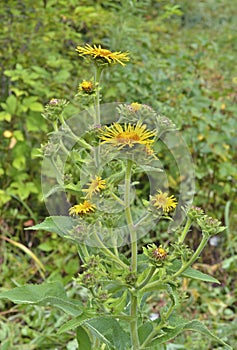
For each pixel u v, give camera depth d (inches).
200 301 133.7
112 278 57.3
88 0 175.9
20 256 141.8
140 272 65.6
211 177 164.2
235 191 170.1
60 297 62.7
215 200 164.4
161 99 160.6
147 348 60.3
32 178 153.6
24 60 158.7
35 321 119.4
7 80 159.2
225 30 256.2
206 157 163.2
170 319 63.1
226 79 197.9
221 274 144.9
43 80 157.9
